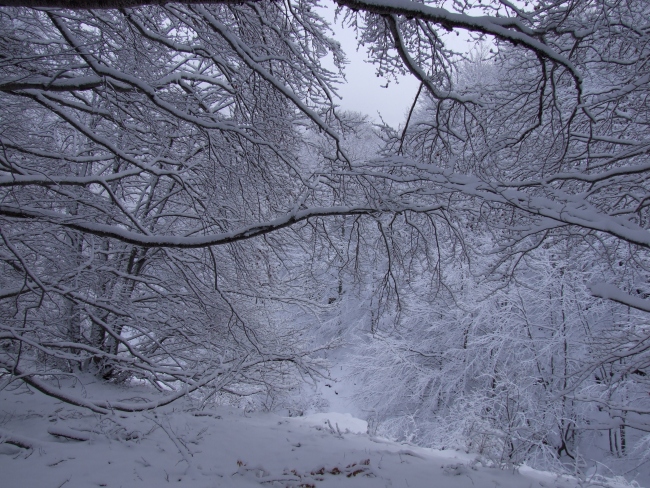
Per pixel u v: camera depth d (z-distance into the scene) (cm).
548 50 401
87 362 928
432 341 1535
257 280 937
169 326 898
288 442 549
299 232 823
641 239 422
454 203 575
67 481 352
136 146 695
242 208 734
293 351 973
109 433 468
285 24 556
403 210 539
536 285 1256
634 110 691
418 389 1475
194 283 816
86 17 525
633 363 623
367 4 324
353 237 754
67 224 489
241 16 569
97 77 468
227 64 534
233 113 661
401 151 556
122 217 749
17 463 378
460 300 1337
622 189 623
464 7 483
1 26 540
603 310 1209
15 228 688
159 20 595
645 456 1055
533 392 1234
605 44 661
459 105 542
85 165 873
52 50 565
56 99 488
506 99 648
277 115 612
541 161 659
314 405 1722
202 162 689
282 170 689
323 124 493
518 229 527
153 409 598
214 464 434
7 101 632
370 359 1605
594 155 629
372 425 745
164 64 600
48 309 816
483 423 670
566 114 696
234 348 888
